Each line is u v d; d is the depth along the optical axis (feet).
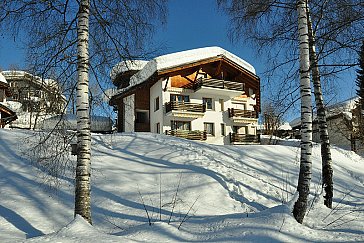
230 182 29.91
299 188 19.93
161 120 87.30
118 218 21.48
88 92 19.66
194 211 23.39
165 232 16.21
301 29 21.77
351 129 79.00
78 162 17.88
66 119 20.99
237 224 17.20
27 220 20.20
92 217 21.54
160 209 22.18
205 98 93.40
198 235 16.16
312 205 25.53
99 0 21.66
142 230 16.63
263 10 26.37
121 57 22.36
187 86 90.68
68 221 20.68
